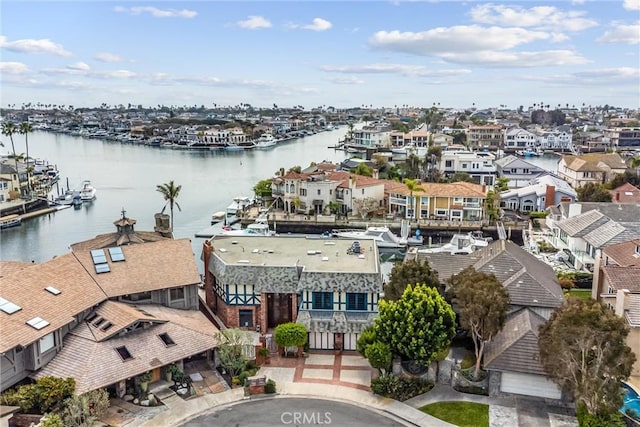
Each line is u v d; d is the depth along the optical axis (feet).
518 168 508.12
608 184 436.76
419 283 156.35
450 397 137.18
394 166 518.78
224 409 131.13
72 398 118.62
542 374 133.18
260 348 153.48
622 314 147.02
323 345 162.09
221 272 173.68
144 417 126.11
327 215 373.81
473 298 134.82
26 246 328.90
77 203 438.40
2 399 120.16
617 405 116.26
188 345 144.15
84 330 141.69
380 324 141.69
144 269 166.91
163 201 457.68
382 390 136.87
